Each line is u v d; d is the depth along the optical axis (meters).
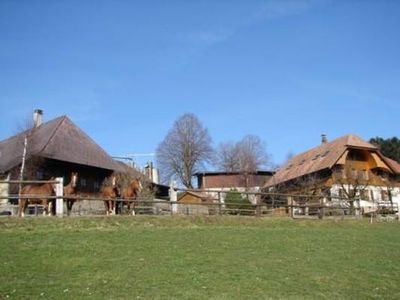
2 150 57.06
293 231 33.56
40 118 60.25
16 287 17.97
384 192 67.69
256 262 23.77
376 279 22.48
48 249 23.44
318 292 19.88
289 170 81.06
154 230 29.66
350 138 71.38
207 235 29.36
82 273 20.20
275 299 18.55
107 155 57.03
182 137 98.31
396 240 32.75
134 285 19.03
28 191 30.94
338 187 64.69
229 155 108.75
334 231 34.97
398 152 94.56
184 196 58.66
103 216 31.23
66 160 51.06
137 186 35.81
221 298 18.14
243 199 44.72
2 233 26.08
